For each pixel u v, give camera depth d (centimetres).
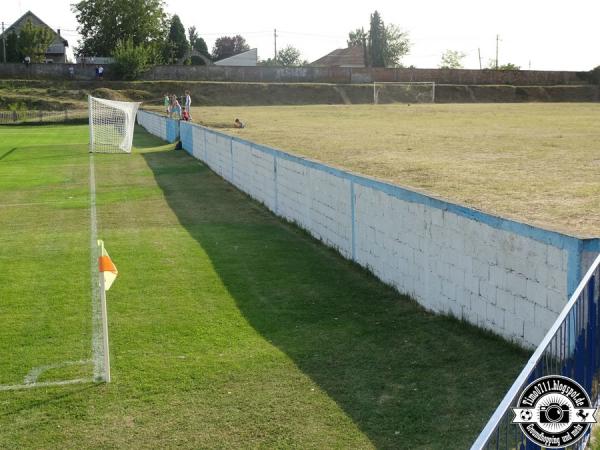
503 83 9262
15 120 5909
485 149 2311
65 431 593
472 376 663
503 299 732
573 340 494
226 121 4472
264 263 1148
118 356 756
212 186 2122
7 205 1825
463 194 1326
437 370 685
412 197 908
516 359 689
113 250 1261
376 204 1023
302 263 1145
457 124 3928
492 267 746
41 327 853
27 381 696
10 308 929
